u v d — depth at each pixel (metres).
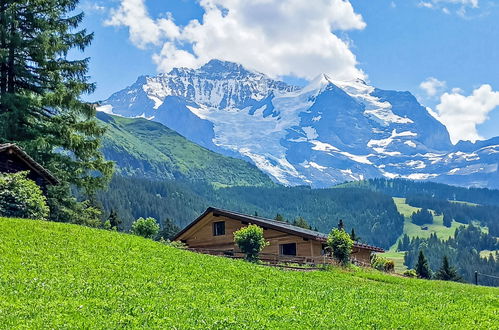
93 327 19.75
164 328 20.31
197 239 65.31
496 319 27.11
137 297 24.25
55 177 54.25
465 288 45.25
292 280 33.75
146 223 64.56
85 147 56.75
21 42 54.50
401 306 28.64
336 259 50.50
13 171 49.25
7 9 54.38
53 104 55.41
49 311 20.91
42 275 25.83
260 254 53.59
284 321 22.91
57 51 56.66
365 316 25.39
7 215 41.84
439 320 26.05
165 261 33.38
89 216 59.75
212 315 22.58
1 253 28.66
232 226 63.09
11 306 21.00
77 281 25.62
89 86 58.41
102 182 58.44
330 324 23.20
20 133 54.12
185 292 26.30
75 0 60.03
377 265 73.00
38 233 34.22
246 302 25.78
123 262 31.03
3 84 55.41
